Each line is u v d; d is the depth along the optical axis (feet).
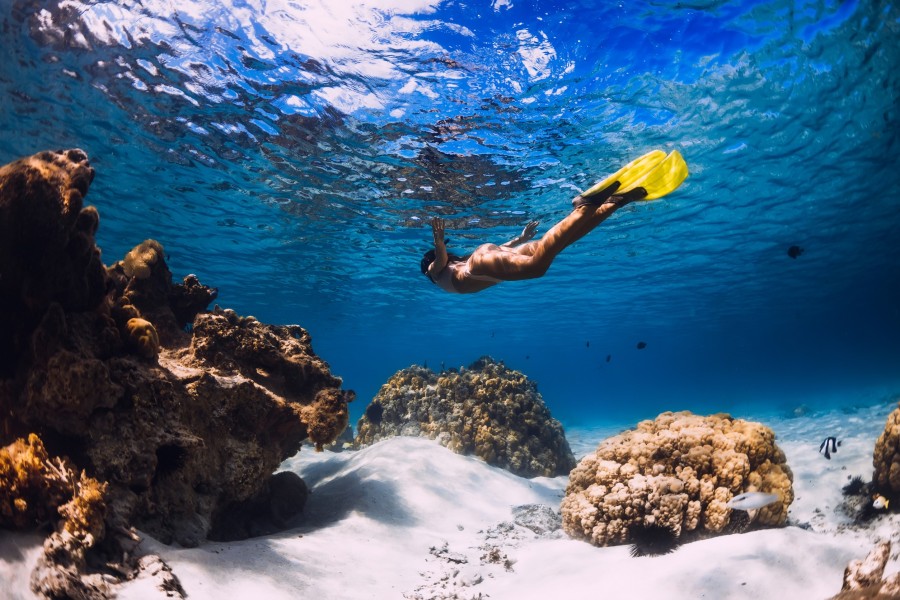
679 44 35.27
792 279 132.46
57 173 16.11
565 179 53.62
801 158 56.54
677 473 23.75
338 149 47.03
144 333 19.54
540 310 149.48
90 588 13.12
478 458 40.70
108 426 17.29
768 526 22.93
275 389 24.79
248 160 49.44
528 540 25.93
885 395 100.48
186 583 15.14
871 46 37.35
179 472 19.16
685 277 113.19
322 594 17.57
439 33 33.42
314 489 32.65
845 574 12.81
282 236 73.51
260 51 34.53
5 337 16.87
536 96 39.11
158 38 33.42
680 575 17.92
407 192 56.85
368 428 48.32
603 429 113.70
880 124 50.39
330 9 31.63
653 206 65.67
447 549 24.39
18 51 34.53
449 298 121.70
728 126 46.78
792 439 58.44
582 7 31.99
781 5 32.71
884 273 151.33
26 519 14.30
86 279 17.92
